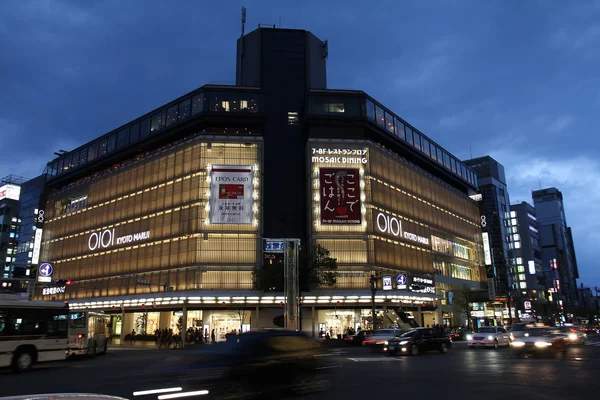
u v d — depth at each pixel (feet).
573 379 49.67
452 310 246.88
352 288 188.96
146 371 66.23
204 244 187.01
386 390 44.06
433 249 245.04
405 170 235.20
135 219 214.90
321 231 193.67
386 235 205.57
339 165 201.77
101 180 241.35
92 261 230.07
